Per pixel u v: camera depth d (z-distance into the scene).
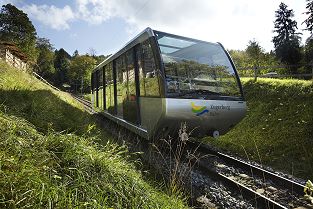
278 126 9.53
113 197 3.11
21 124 3.76
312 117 9.02
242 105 7.59
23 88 7.71
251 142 9.30
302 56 41.25
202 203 4.44
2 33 56.97
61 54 97.06
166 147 7.33
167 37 7.39
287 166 7.38
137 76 8.05
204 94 7.06
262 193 5.11
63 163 3.21
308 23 35.78
